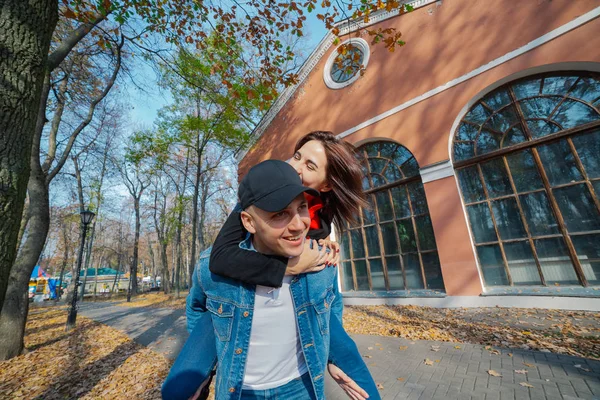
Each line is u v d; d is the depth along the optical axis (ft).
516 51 18.81
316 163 3.75
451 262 19.86
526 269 17.90
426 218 22.77
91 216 31.24
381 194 25.76
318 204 3.83
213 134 37.58
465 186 20.77
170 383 2.86
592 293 15.02
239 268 2.83
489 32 20.35
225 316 3.18
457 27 22.22
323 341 3.51
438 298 20.13
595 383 8.53
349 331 17.35
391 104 25.17
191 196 47.75
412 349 13.03
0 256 6.32
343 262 27.35
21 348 18.39
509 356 11.07
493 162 19.84
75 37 16.61
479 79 20.31
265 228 2.59
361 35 28.53
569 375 9.14
